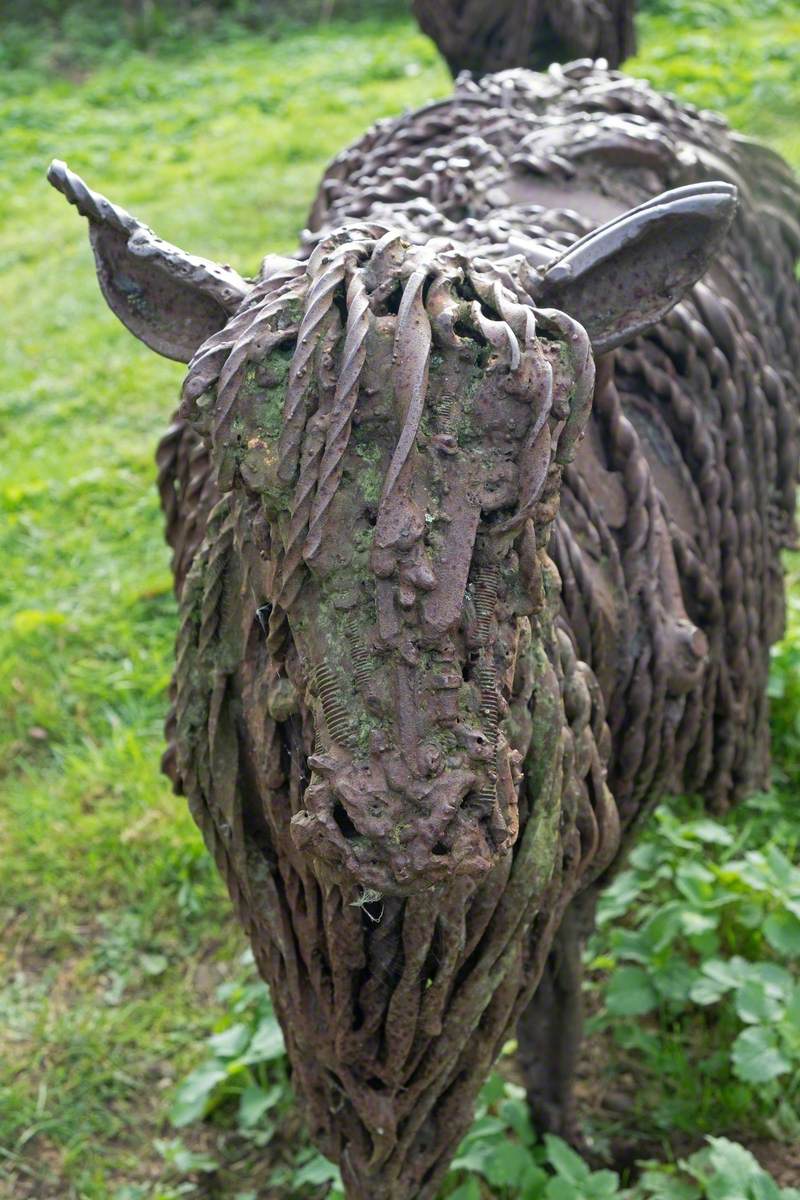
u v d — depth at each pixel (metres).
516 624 1.43
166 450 2.19
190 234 6.60
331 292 1.38
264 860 1.76
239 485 1.42
